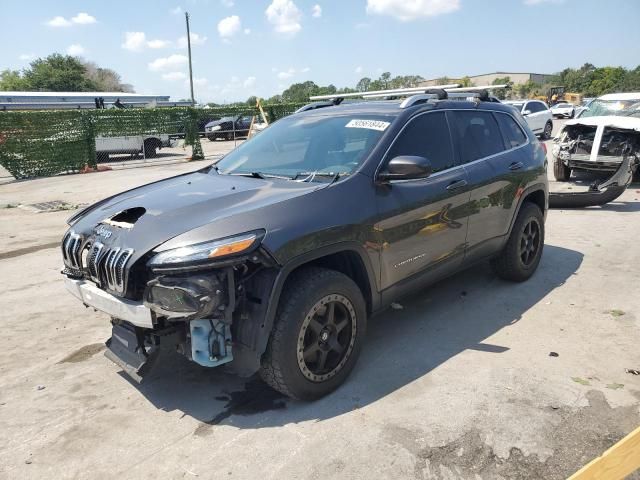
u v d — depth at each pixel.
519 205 5.03
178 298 2.81
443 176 4.16
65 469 2.80
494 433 2.95
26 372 3.86
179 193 3.67
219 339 3.01
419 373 3.64
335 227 3.29
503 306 4.79
